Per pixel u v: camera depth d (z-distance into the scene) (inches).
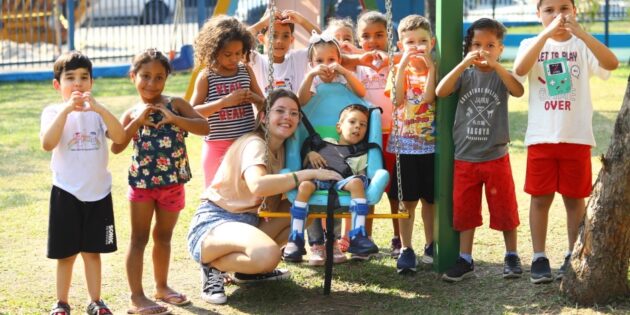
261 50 313.0
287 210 201.6
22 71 663.8
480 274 214.1
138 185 187.5
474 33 201.5
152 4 810.2
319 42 216.4
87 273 186.1
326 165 199.8
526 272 213.0
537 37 197.5
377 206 289.1
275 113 195.0
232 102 206.1
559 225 257.6
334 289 207.3
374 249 185.0
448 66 207.6
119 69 682.2
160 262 198.4
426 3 476.1
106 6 740.7
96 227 182.1
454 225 208.8
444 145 208.4
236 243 182.7
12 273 223.1
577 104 199.0
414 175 215.5
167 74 189.5
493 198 204.8
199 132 189.9
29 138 423.5
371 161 200.4
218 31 203.6
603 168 183.2
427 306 192.7
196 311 194.5
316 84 221.8
